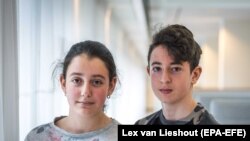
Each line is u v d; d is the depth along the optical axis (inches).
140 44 427.5
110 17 219.1
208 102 124.0
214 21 225.3
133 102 396.8
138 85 505.0
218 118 101.5
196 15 204.7
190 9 185.6
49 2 81.2
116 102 220.8
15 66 50.0
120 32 285.6
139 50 492.7
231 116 100.7
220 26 219.1
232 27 211.0
